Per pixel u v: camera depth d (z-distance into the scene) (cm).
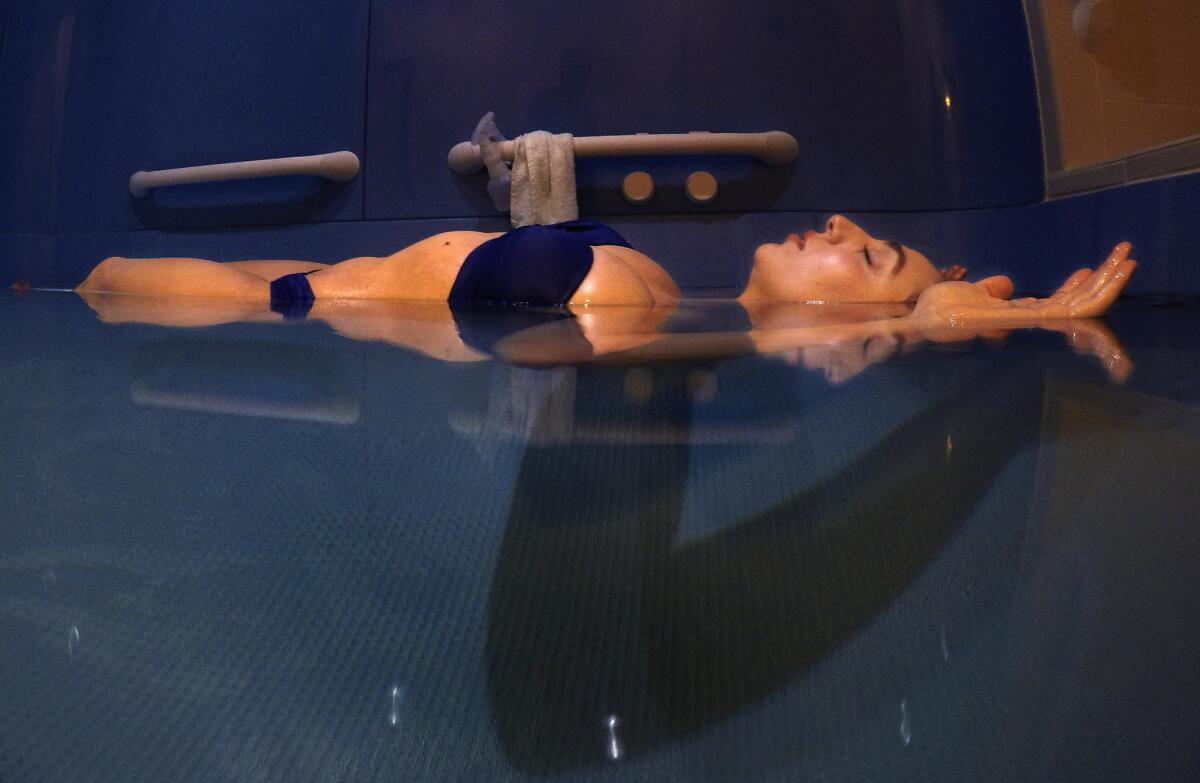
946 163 183
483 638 25
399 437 42
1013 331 84
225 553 29
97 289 155
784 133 184
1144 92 159
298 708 22
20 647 24
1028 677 23
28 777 19
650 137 183
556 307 117
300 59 203
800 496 35
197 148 211
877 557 29
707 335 81
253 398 51
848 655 24
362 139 199
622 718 21
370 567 29
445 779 20
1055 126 171
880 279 123
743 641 25
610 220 190
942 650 24
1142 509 33
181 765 20
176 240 213
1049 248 168
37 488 35
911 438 42
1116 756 20
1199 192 123
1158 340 77
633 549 30
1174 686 22
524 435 43
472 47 193
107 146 219
